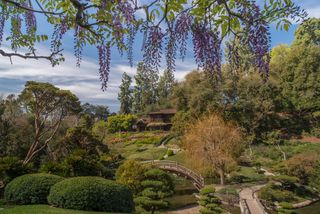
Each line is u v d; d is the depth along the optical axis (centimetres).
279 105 4084
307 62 4109
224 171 2805
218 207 1783
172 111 5803
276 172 2714
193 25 288
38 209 1000
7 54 343
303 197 2231
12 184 1197
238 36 288
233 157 2823
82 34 346
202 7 274
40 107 2312
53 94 2311
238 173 2912
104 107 7131
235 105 3769
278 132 3850
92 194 1080
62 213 938
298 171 2472
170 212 1964
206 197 1841
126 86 7075
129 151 4497
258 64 298
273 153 3453
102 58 345
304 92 4169
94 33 329
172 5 272
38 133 2261
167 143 4806
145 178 1767
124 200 1137
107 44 337
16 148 2320
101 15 297
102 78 349
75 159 1612
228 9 266
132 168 1781
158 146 4725
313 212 1972
